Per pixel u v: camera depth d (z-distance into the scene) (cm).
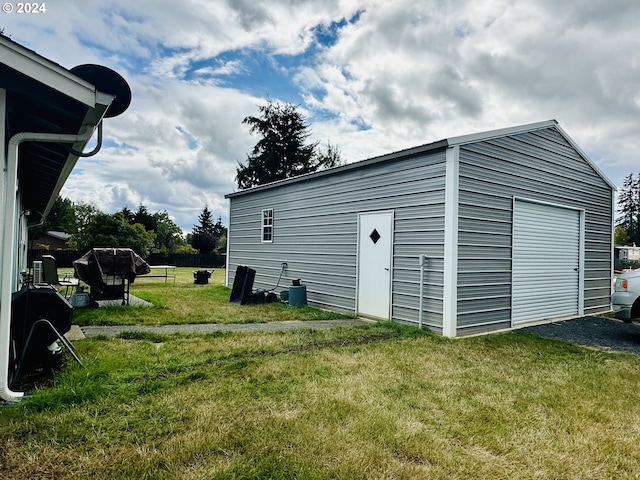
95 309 739
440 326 593
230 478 205
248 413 283
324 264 866
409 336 566
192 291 1154
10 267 297
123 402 295
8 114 316
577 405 320
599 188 909
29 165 537
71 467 211
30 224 1282
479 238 622
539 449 249
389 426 269
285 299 949
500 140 663
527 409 310
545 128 759
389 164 704
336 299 821
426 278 622
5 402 289
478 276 620
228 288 1255
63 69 259
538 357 467
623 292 614
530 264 724
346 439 249
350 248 790
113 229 2256
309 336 544
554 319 777
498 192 657
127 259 802
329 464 221
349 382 355
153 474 206
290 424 267
